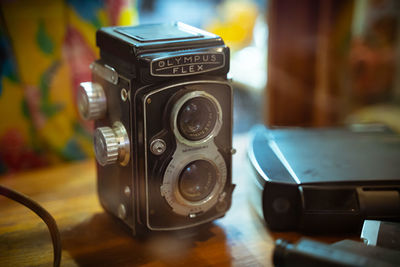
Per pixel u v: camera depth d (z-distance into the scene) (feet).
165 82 1.16
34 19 1.54
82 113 1.30
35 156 1.65
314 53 1.90
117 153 1.20
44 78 1.59
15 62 1.54
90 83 1.28
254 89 2.18
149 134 1.17
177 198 1.21
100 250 1.26
